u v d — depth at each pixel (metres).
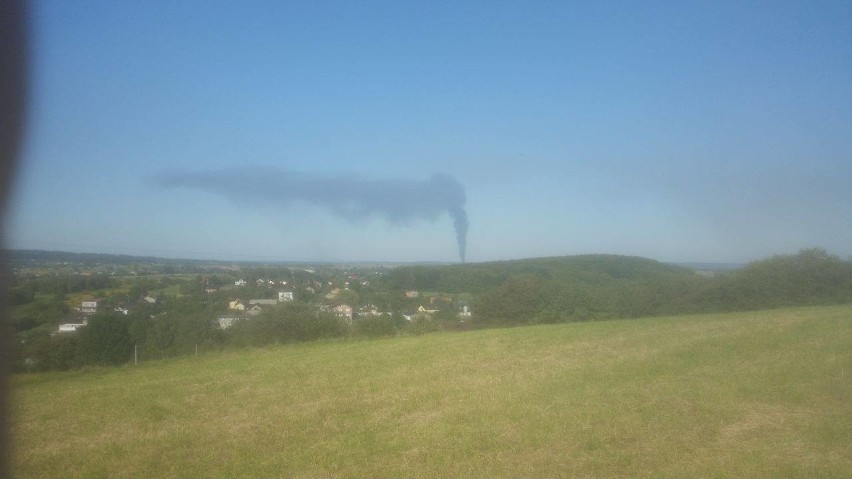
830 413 9.18
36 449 8.65
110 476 7.46
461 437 8.70
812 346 15.31
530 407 10.27
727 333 18.78
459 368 15.09
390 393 12.17
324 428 9.55
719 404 9.86
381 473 7.30
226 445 8.73
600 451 7.77
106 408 11.38
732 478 6.74
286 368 16.09
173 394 12.67
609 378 12.58
